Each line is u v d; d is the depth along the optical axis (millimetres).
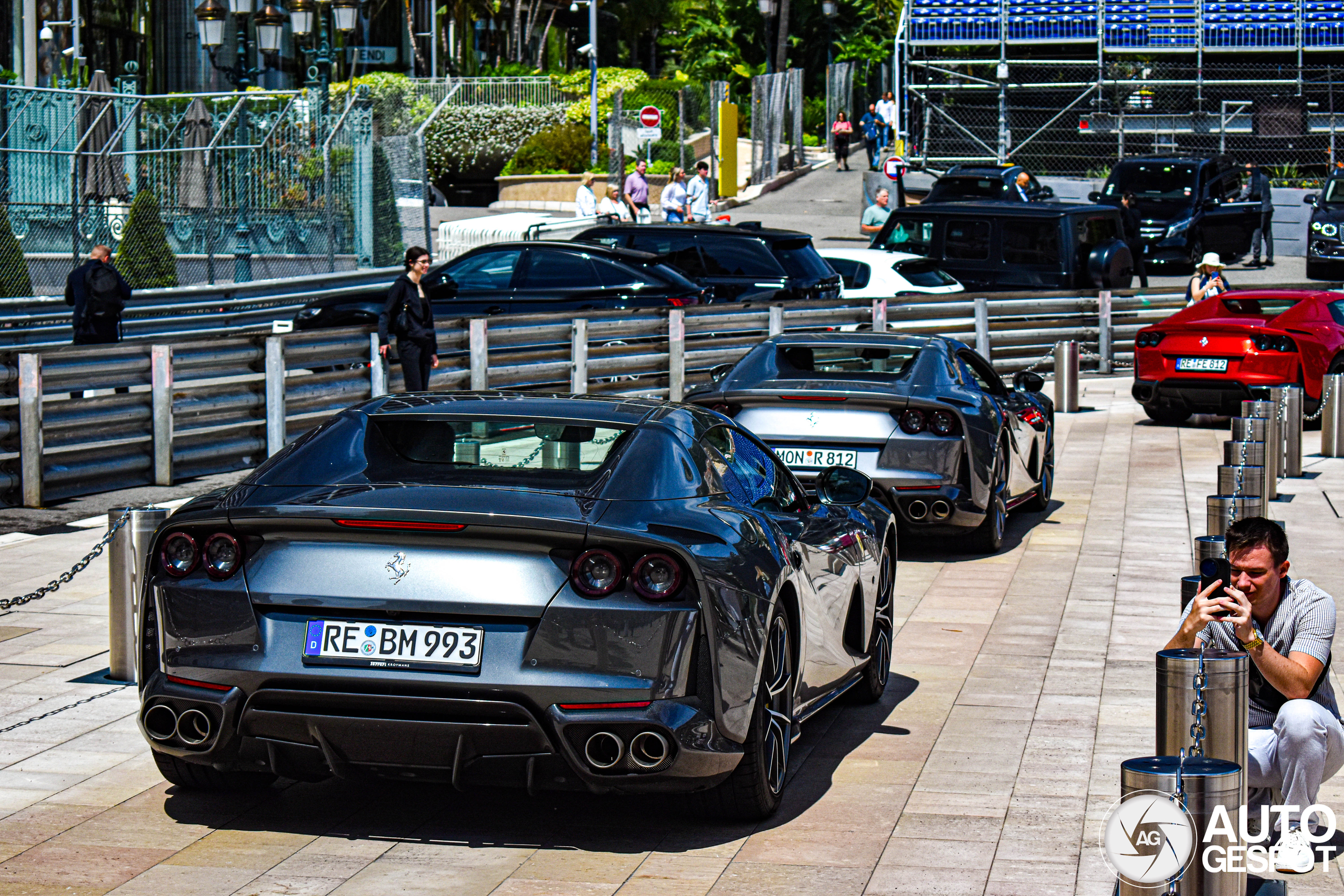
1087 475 15547
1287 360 17594
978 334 21859
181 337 13531
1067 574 11023
